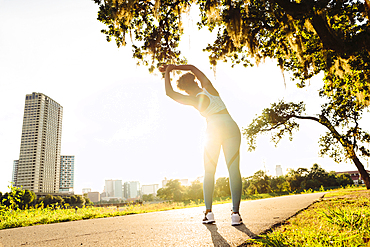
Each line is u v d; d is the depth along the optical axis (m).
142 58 6.59
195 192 85.62
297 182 72.50
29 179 171.38
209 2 5.26
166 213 4.50
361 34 4.45
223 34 6.93
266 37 7.26
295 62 9.06
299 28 5.24
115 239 1.90
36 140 177.75
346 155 21.34
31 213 5.99
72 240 1.96
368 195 5.45
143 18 6.14
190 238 1.76
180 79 2.73
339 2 4.41
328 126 20.09
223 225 2.28
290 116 22.14
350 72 6.54
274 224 2.19
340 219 1.93
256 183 69.50
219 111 2.47
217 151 2.43
